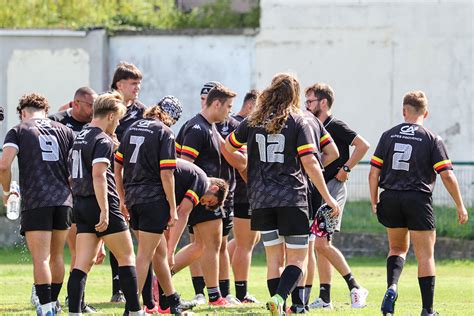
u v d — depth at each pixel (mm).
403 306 41719
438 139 35625
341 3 96625
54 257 35688
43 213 34125
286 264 33688
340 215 41281
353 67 96688
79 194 33188
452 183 35438
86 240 33344
